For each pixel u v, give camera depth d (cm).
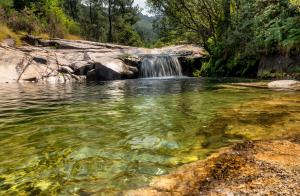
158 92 991
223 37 1988
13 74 1548
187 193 253
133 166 320
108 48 2355
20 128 493
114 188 269
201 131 450
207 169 302
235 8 2161
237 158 328
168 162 330
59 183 282
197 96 848
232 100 742
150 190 262
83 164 328
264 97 776
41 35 2300
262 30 1570
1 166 325
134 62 2025
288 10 1549
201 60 2261
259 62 1662
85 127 491
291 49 1423
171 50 2608
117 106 697
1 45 1750
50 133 457
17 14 2258
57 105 736
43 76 1623
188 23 2345
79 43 2259
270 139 394
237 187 257
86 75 1789
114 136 435
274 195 239
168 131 456
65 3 5481
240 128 456
